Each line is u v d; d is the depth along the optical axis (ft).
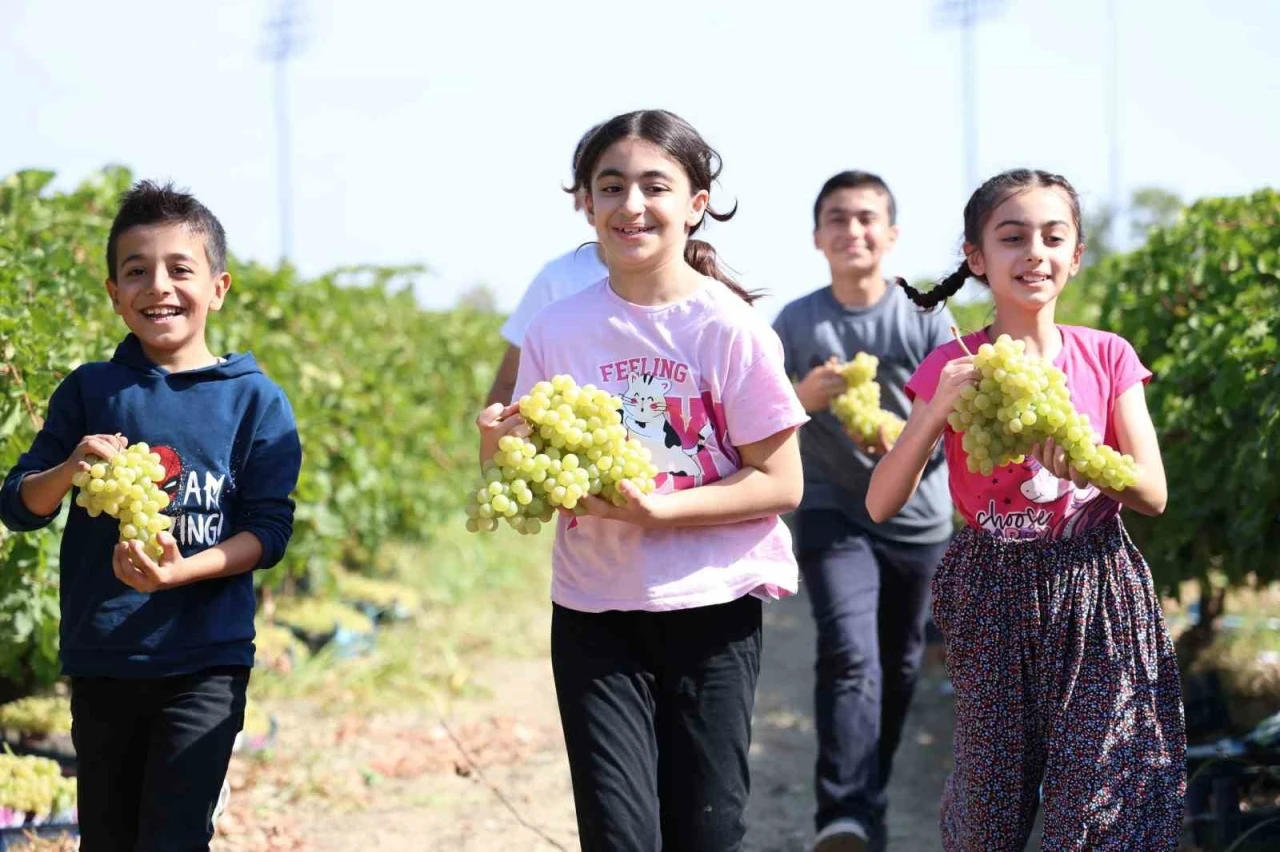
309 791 19.76
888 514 12.02
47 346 17.74
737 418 11.59
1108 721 11.44
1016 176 12.09
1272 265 19.70
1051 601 11.68
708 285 11.80
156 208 12.06
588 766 11.25
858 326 17.99
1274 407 17.10
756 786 21.39
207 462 11.95
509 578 38.27
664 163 11.46
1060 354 12.05
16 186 23.18
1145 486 11.42
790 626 36.09
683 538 11.55
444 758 21.71
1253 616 28.19
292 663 25.89
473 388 48.26
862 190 17.87
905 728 24.36
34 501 11.58
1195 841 16.28
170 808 11.34
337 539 30.94
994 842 11.87
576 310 11.88
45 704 19.77
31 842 15.75
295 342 31.58
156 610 11.59
